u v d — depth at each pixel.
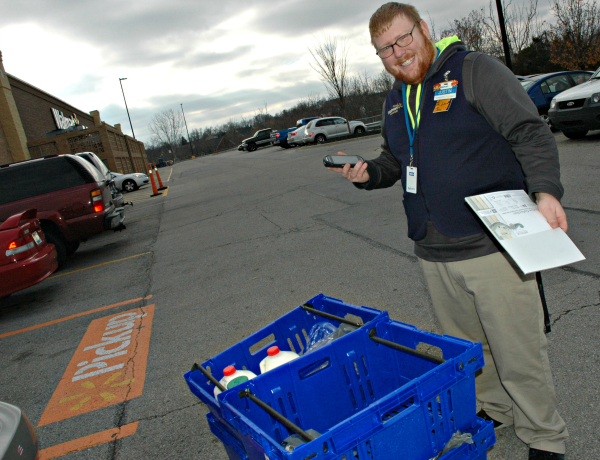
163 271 6.76
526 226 1.59
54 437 3.06
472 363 1.66
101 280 7.01
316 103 50.78
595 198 5.77
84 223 8.17
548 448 2.00
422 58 1.86
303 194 10.74
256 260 6.28
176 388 3.38
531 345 1.92
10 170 7.96
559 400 2.45
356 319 3.90
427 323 3.59
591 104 9.10
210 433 2.78
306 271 5.39
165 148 89.06
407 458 1.55
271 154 28.72
